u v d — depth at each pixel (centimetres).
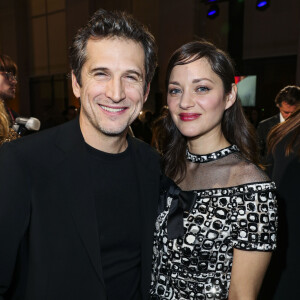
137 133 707
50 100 1238
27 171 99
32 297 96
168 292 116
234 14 786
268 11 761
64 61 1155
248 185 105
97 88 103
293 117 162
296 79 693
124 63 102
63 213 101
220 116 120
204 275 109
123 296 117
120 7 966
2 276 98
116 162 118
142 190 122
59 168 104
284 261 152
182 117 120
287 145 154
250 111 702
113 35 102
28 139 107
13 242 96
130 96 106
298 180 148
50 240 99
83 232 102
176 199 118
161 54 880
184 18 832
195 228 110
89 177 109
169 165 138
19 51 1243
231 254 109
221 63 114
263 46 780
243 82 816
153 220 122
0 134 165
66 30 1085
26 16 1230
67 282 99
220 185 112
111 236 114
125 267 117
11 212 94
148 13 914
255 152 126
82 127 114
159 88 892
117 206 117
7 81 221
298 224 148
